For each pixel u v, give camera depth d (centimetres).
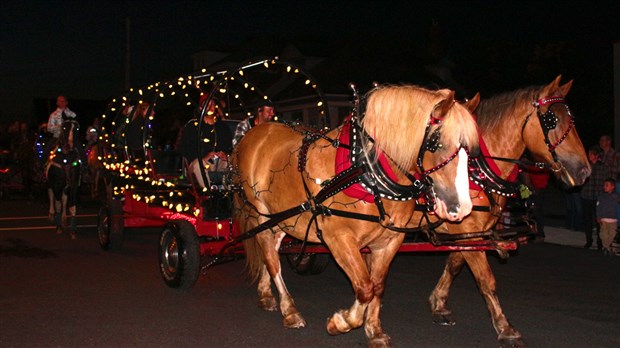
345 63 2755
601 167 1086
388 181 524
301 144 627
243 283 870
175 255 819
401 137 512
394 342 614
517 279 873
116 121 1063
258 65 861
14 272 931
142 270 945
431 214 625
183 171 959
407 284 860
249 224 721
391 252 580
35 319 690
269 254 691
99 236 1127
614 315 700
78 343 611
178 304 755
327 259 899
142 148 982
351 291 827
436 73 3009
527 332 641
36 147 1694
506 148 659
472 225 636
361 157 533
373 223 546
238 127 884
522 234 732
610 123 2902
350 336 635
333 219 562
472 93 3130
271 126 712
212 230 805
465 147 489
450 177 490
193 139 861
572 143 646
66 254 1080
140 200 1009
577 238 1183
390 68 2805
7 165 2236
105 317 698
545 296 783
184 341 618
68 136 1281
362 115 545
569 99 3075
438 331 649
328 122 850
